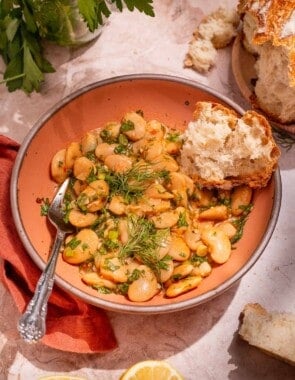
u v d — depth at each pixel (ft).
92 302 2.24
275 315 2.42
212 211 2.40
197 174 2.46
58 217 2.38
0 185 2.49
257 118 2.39
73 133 2.55
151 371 2.33
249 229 2.41
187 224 2.36
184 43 2.83
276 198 2.38
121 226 2.34
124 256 2.32
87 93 2.50
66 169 2.46
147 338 2.45
